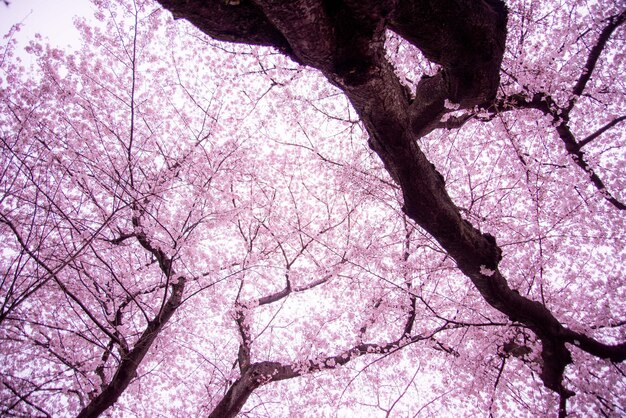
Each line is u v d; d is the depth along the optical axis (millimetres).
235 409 6996
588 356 7484
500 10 4172
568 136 7566
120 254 8492
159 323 5930
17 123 7070
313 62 3049
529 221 8195
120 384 5445
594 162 7961
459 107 5078
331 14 2648
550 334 5852
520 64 6918
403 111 3686
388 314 8680
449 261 7809
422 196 4363
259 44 3164
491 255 5070
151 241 6891
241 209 8516
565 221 7953
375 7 2584
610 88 8492
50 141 7020
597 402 6969
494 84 4664
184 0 2523
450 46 3939
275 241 9414
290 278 9234
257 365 7430
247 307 8289
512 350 7285
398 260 8086
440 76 5102
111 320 6742
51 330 7445
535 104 6801
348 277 8992
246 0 2682
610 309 8117
